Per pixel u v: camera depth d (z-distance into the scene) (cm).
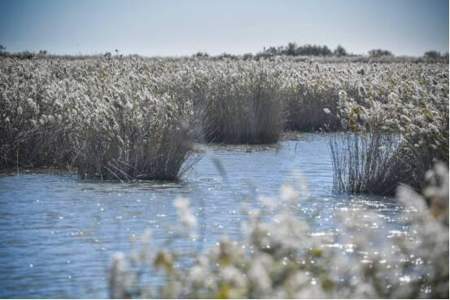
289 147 6103
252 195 3922
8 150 4869
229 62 8450
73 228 3197
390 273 2019
